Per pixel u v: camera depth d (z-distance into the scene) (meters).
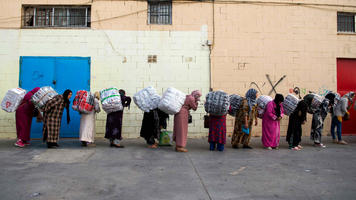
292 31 9.18
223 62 8.92
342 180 4.16
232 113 7.05
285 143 7.94
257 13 9.08
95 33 8.69
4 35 8.53
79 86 8.59
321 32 9.30
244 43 9.01
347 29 9.61
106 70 8.67
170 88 6.45
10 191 3.51
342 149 6.96
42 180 4.00
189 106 6.57
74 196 3.38
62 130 8.46
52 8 8.91
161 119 7.09
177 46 8.86
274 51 9.09
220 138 6.49
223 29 8.96
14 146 6.87
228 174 4.45
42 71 8.52
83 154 5.93
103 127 8.58
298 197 3.42
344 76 9.48
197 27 8.92
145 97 6.91
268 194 3.51
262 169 4.79
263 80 9.01
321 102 7.34
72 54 8.62
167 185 3.84
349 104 8.01
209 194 3.49
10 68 8.48
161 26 8.84
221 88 8.87
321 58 9.27
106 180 4.05
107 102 6.57
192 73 8.84
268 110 6.88
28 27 8.59
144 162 5.25
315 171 4.69
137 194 3.47
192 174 4.43
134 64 8.74
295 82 9.12
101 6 8.74
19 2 8.63
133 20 8.80
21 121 6.75
